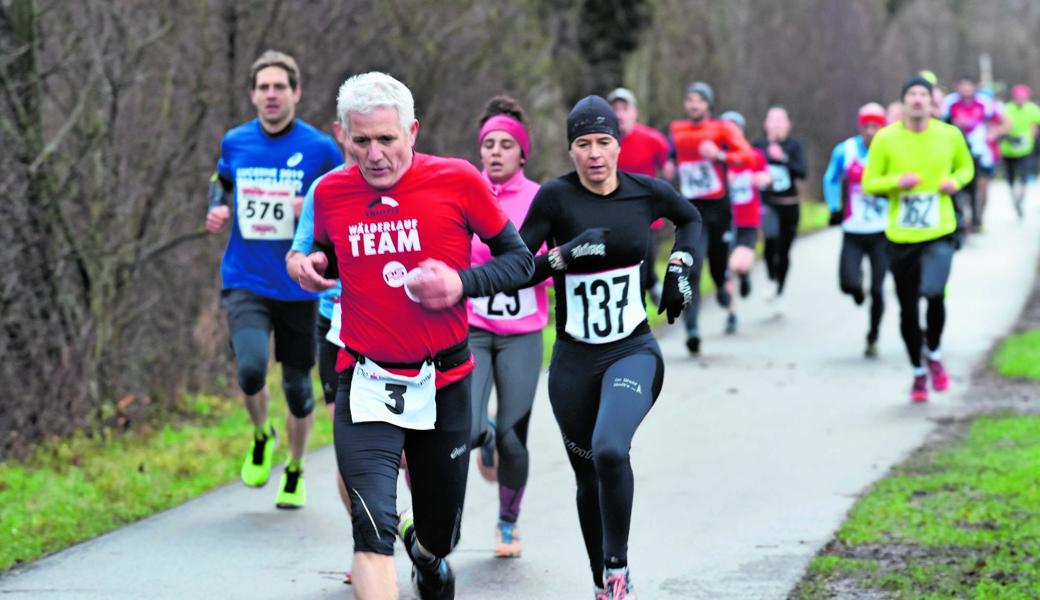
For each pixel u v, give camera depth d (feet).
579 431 56.39
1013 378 116.98
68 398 97.04
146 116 107.14
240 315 73.77
